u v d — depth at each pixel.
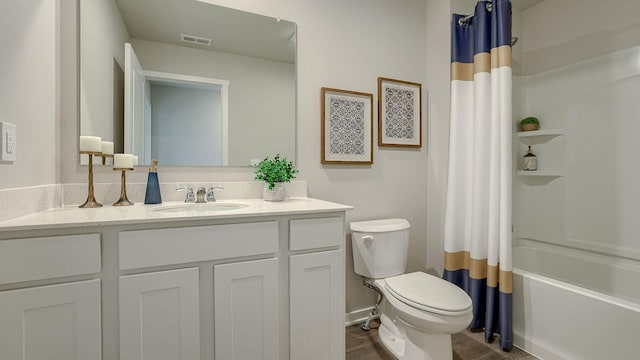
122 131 1.45
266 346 1.20
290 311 1.25
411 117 2.24
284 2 1.81
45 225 0.88
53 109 1.26
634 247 1.86
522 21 2.54
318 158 1.91
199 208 1.43
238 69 1.69
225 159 1.66
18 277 0.86
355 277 2.03
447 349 1.43
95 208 1.25
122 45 1.45
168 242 1.04
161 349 1.03
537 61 2.44
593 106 2.08
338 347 1.35
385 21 2.14
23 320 0.86
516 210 2.47
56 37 1.28
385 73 2.14
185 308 1.06
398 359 1.55
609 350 1.34
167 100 1.54
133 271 1.00
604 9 2.03
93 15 1.39
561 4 2.27
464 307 1.31
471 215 1.92
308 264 1.29
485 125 1.85
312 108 1.89
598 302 1.38
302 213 1.28
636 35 1.87
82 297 0.93
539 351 1.62
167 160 1.54
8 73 0.95
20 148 1.02
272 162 1.63
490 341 1.77
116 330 0.98
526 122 2.43
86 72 1.37
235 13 1.69
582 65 2.14
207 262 1.11
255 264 1.18
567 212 2.22
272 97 1.77
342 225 1.38
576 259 2.07
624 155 1.92
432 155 2.27
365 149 2.05
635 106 1.87
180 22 1.57
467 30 2.00
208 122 1.62
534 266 2.29
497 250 1.75
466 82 1.99
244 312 1.16
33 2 1.11
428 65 2.31
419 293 1.43
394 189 2.19
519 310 1.73
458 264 1.99
